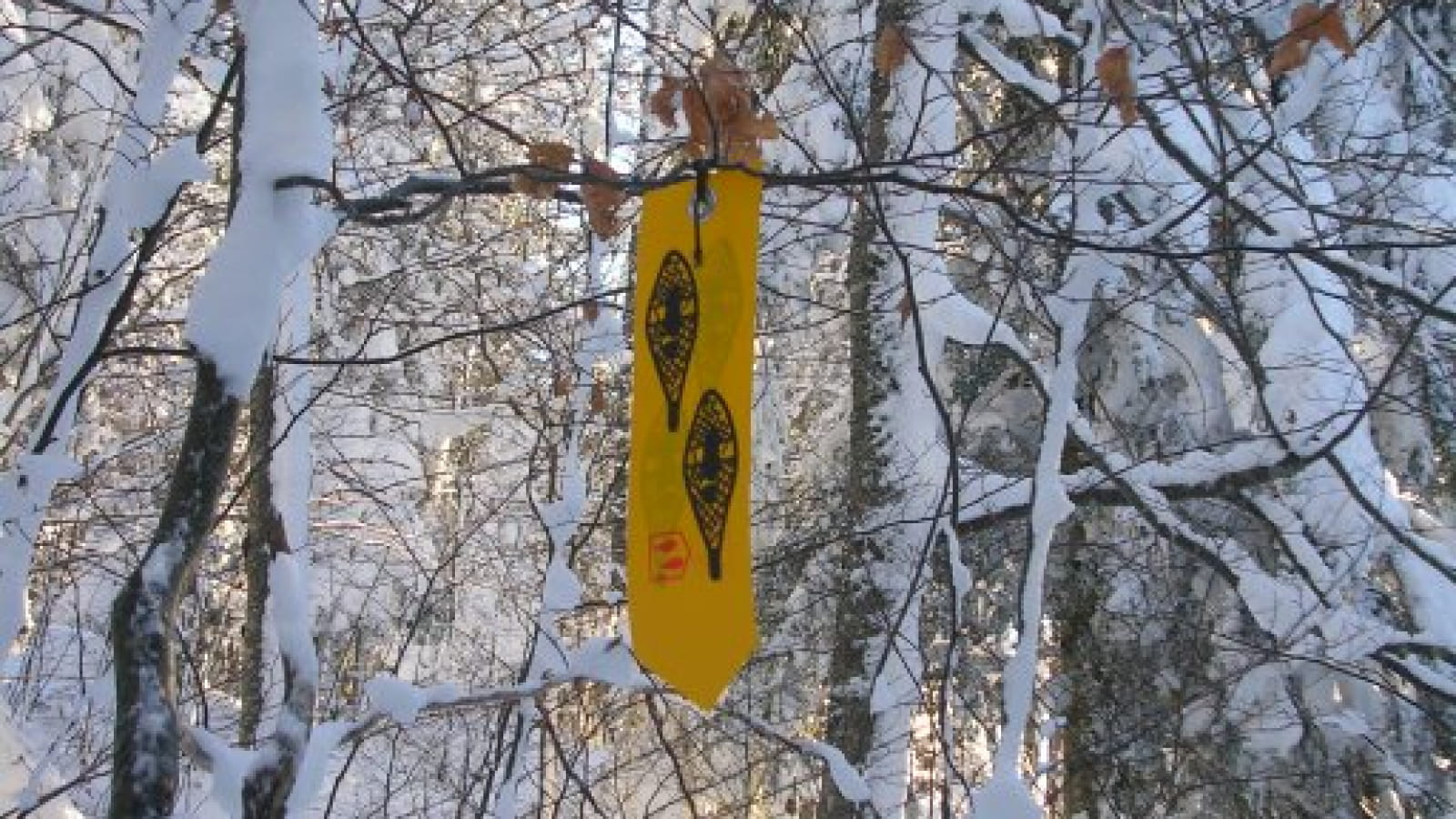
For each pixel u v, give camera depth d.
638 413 2.20
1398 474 6.86
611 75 4.94
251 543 5.48
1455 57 7.20
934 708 5.88
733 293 2.13
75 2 4.61
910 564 6.34
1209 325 7.34
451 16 5.54
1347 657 5.77
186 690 6.16
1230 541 6.65
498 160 6.12
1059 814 7.89
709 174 2.19
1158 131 4.57
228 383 2.25
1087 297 3.48
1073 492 6.10
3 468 5.57
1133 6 4.68
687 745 6.22
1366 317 6.31
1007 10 5.94
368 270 6.50
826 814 6.34
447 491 8.72
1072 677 7.41
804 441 8.34
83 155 7.09
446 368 8.30
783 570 7.73
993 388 7.65
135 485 7.70
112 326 2.85
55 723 6.16
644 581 2.14
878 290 6.38
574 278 6.04
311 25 2.37
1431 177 6.05
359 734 4.07
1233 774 6.61
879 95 5.62
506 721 4.91
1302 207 4.68
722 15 6.54
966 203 4.88
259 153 2.30
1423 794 5.94
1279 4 4.62
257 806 2.53
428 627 7.32
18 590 3.05
